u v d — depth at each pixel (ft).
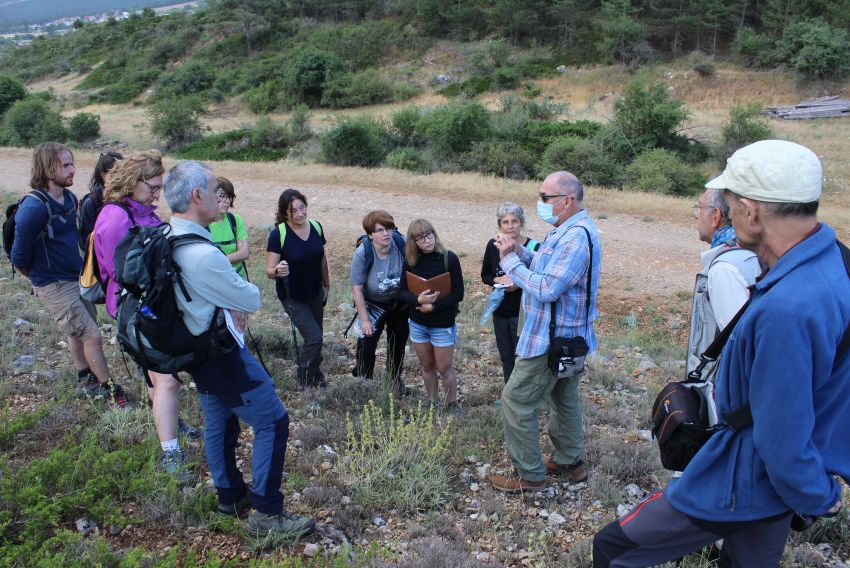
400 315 19.06
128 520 11.34
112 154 15.38
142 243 9.97
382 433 15.06
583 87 166.81
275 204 61.62
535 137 96.07
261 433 11.09
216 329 10.11
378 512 12.76
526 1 200.03
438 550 10.96
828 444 7.12
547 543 11.97
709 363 8.79
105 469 12.37
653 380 23.97
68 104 238.68
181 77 226.17
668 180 73.97
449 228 52.95
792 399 6.50
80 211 15.17
